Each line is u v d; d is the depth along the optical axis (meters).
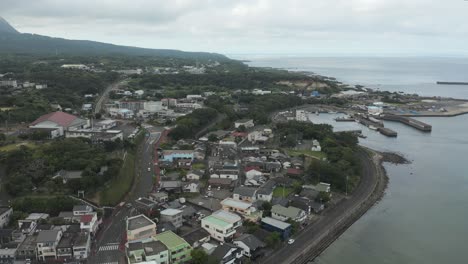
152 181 97.75
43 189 81.12
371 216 87.44
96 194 82.75
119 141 115.38
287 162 113.75
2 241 65.19
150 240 64.25
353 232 79.38
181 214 75.56
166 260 60.53
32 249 61.59
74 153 94.31
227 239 68.38
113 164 93.31
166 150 119.44
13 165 87.12
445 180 113.69
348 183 100.31
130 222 69.25
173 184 92.50
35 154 93.06
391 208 92.38
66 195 80.12
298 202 84.62
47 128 117.75
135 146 122.88
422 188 106.75
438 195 101.50
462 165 129.25
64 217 73.31
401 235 78.62
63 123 124.19
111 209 80.25
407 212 90.12
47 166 88.25
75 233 67.19
